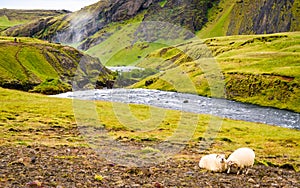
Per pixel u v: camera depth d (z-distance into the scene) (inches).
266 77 4328.3
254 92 4170.8
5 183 444.8
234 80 4488.2
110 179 521.7
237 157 658.8
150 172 585.9
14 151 738.2
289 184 601.6
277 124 2593.5
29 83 5920.3
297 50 5910.4
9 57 6510.8
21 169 540.4
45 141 1023.0
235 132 1787.6
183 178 578.2
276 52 5753.0
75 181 486.0
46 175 510.0
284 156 1154.7
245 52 6323.8
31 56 6796.3
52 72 6628.9
